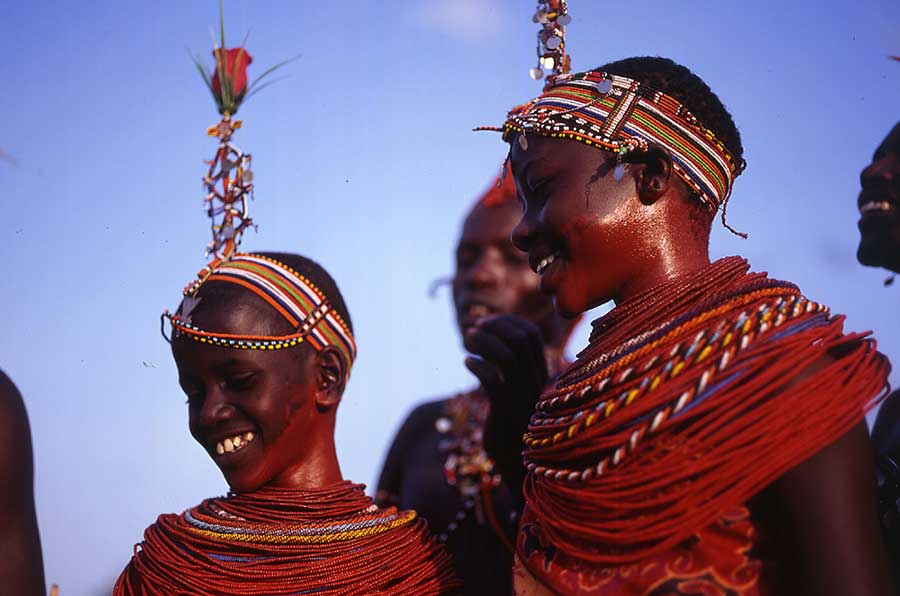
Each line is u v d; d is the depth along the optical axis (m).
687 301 2.06
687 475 1.89
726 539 1.91
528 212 2.22
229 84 2.75
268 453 2.51
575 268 2.15
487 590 3.49
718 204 2.22
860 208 2.56
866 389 1.91
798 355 1.90
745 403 1.89
